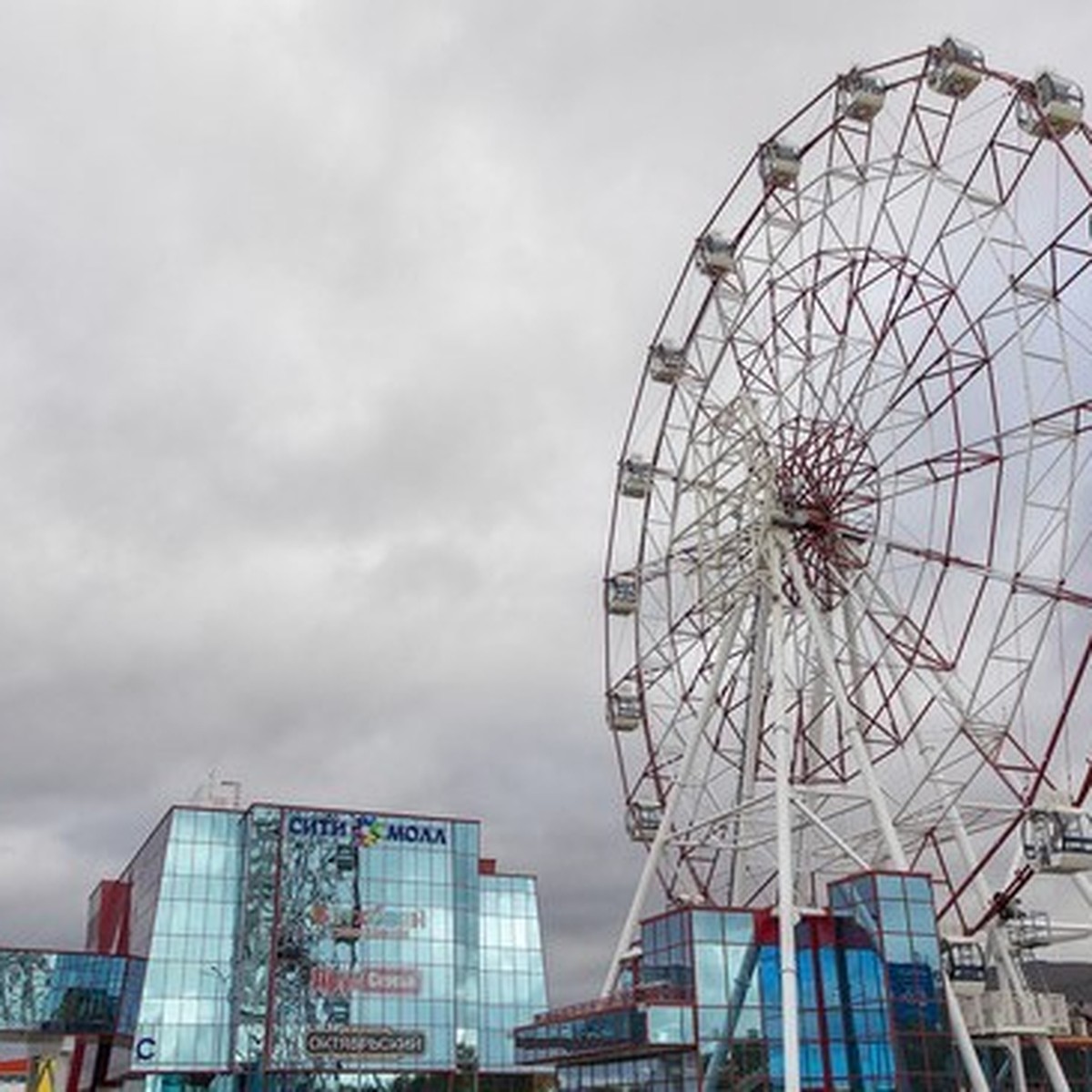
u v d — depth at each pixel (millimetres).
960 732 63375
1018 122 65875
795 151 75438
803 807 66000
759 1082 66000
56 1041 124312
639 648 79875
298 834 117938
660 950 71188
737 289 78062
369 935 116938
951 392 67250
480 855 125312
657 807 77375
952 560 66125
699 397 78875
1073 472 60844
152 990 110875
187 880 115875
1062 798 59469
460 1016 117938
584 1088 77750
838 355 72875
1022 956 77500
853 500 71250
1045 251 63219
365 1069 112312
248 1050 109625
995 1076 76625
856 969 65812
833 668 66812
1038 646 61250
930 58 68875
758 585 72062
